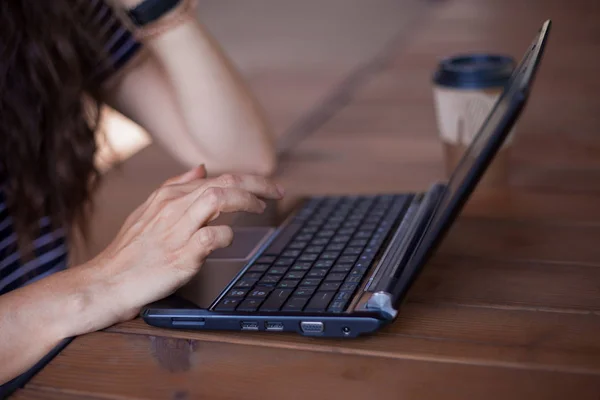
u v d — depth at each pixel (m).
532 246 1.02
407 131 1.60
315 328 0.80
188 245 0.86
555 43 2.26
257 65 2.50
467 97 1.18
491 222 1.11
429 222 0.92
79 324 0.86
